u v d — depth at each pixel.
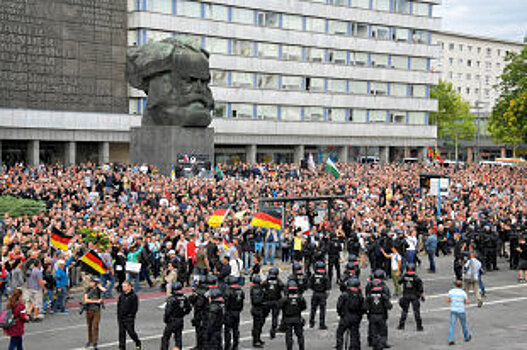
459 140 121.25
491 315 21.34
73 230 24.77
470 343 17.69
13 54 57.56
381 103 89.38
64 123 61.09
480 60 144.25
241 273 22.31
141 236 25.11
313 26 82.81
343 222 33.28
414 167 63.25
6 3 56.91
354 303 15.82
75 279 24.56
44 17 59.41
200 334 16.20
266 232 30.16
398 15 89.94
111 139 65.25
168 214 31.38
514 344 17.59
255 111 78.50
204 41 73.62
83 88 62.72
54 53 60.28
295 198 30.89
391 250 26.47
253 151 78.69
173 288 15.61
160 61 49.00
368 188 45.81
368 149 89.56
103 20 64.00
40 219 27.86
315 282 18.94
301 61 81.81
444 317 20.89
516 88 78.50
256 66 78.00
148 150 50.16
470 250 23.34
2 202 31.28
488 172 60.38
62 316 20.53
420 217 35.38
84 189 35.38
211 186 40.12
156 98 49.41
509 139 89.12
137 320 20.05
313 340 17.83
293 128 81.50
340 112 86.00
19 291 15.27
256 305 16.98
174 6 70.31
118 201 38.16
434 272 29.56
